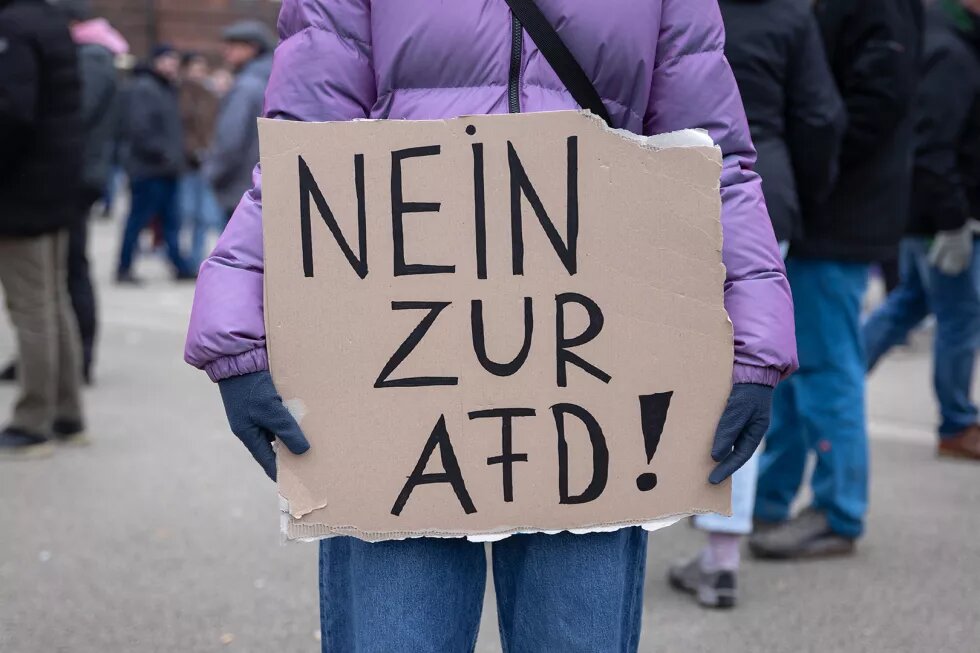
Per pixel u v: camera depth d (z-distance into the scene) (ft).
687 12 8.28
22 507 18.79
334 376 7.91
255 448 7.95
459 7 7.92
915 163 19.83
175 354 32.09
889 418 26.05
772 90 14.47
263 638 13.97
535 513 8.01
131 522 18.15
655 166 7.90
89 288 27.71
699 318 7.98
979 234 21.16
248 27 32.71
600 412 8.00
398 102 8.08
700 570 15.14
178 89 47.39
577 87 7.98
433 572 8.06
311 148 7.84
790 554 16.78
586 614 8.05
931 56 19.63
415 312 7.91
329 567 8.98
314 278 7.88
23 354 21.39
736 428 8.00
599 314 7.95
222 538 17.49
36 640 13.82
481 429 7.98
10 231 20.51
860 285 16.46
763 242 8.24
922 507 19.40
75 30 28.14
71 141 20.75
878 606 15.06
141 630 14.16
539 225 7.90
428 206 7.87
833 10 16.07
